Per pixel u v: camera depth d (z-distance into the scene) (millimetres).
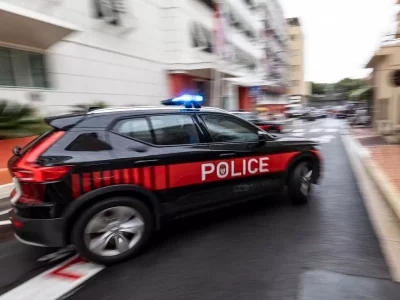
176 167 3648
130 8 14867
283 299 2625
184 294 2744
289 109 34812
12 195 3381
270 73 36406
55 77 11250
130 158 3348
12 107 8328
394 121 12883
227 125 4289
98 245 3221
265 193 4594
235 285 2854
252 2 31703
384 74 13406
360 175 7125
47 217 2996
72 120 3326
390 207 4875
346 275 2957
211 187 3980
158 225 3609
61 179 3002
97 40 13070
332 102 87312
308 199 5324
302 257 3326
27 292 2855
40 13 9672
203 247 3635
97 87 13195
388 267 3088
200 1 20109
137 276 3070
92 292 2826
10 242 3988
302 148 4969
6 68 9586
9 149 7191
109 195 3277
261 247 3584
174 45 18000
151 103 16953
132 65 15305
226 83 22734
